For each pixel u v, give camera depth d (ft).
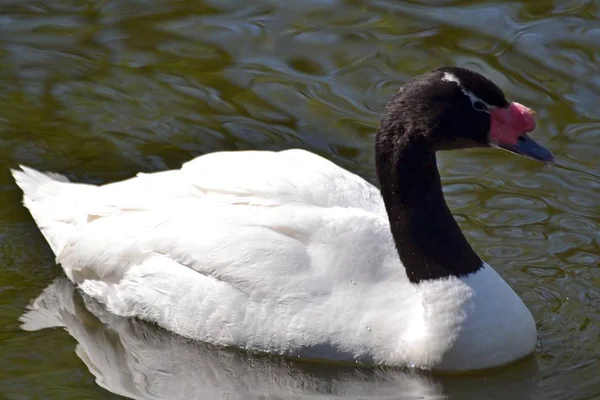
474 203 47.21
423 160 37.11
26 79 54.03
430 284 37.58
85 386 37.50
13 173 45.80
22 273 43.80
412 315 37.52
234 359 38.99
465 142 37.01
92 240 41.50
